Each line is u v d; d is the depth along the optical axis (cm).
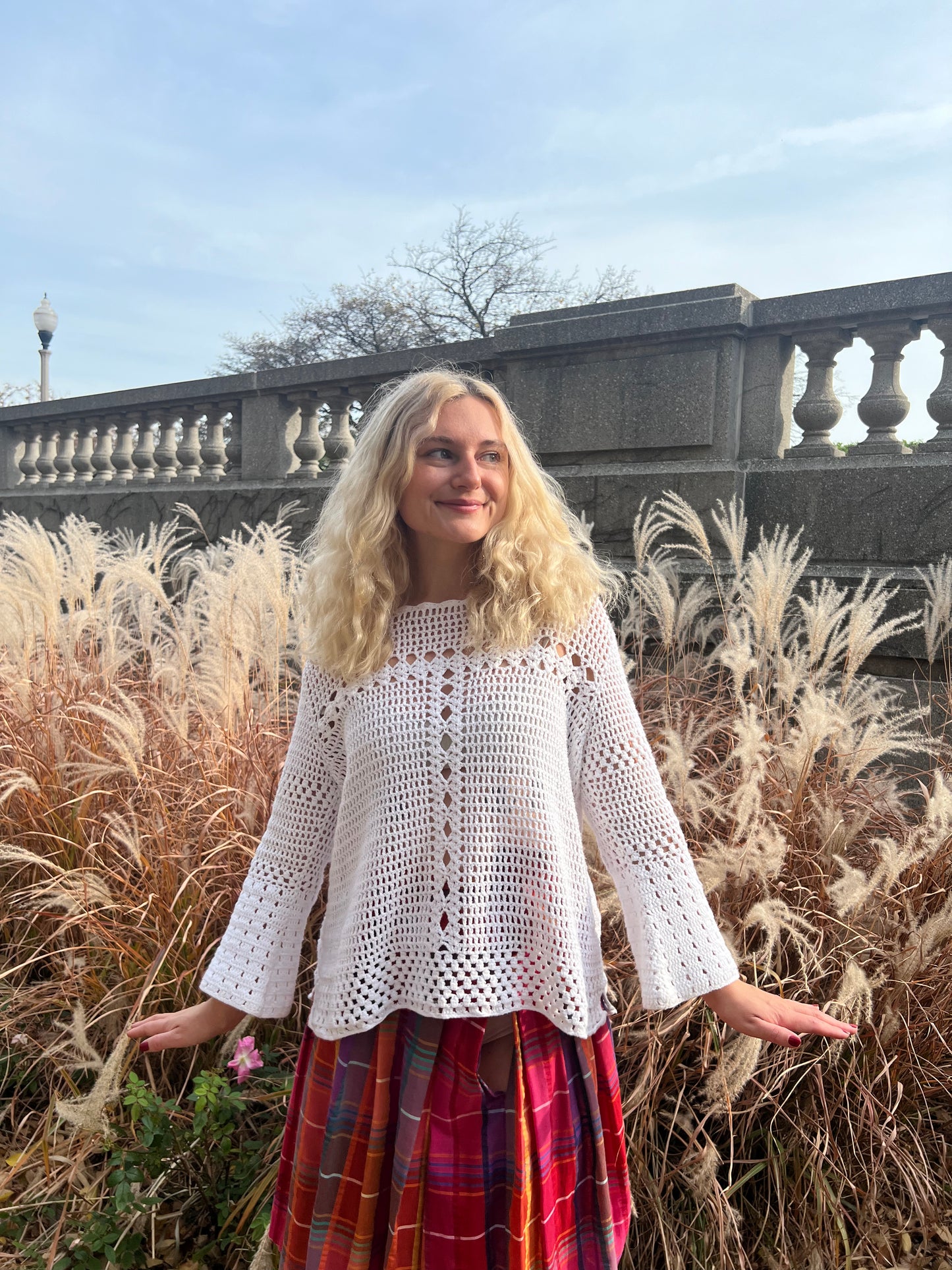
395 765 136
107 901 239
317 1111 138
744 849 206
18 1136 223
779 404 423
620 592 350
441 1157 125
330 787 151
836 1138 196
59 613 359
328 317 2144
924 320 394
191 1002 224
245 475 691
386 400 149
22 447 959
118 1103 213
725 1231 174
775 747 247
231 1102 193
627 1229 143
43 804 290
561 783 138
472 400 140
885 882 224
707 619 389
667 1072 199
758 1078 197
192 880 239
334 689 148
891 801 260
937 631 320
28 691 326
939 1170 199
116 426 838
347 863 142
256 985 146
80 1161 196
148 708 344
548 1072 131
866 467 379
